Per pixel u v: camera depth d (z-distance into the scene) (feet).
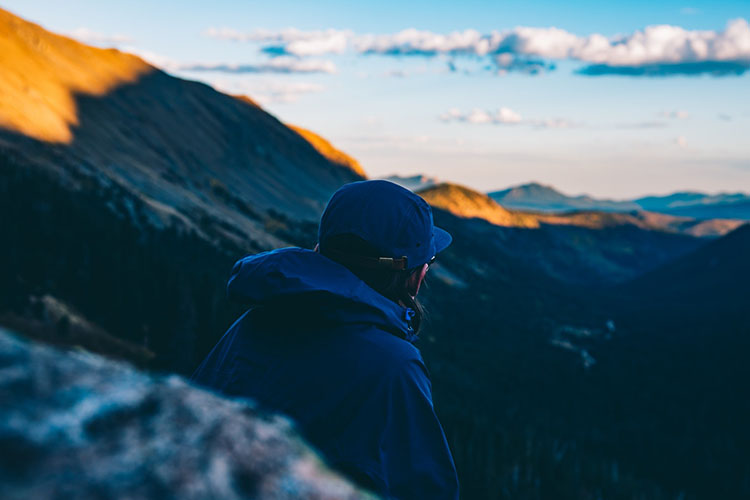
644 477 401.29
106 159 645.51
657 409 558.97
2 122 546.67
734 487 391.65
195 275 329.93
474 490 284.00
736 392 625.41
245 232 631.97
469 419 339.16
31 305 221.66
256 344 5.63
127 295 251.19
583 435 456.45
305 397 5.08
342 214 5.91
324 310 5.30
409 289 6.20
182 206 619.26
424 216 6.14
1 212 283.79
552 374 610.24
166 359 226.17
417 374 5.25
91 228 311.27
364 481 4.56
